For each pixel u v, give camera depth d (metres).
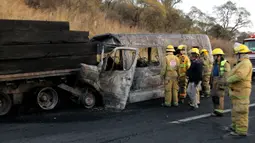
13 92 7.44
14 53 6.92
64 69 7.89
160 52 9.82
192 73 8.69
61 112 7.87
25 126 6.52
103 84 8.38
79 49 8.20
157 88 9.75
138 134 6.16
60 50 7.77
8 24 6.85
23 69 7.12
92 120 7.16
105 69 8.43
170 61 8.87
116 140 5.74
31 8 15.97
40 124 6.70
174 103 8.99
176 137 6.04
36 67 7.34
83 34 8.30
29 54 7.17
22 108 7.95
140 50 9.88
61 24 7.82
